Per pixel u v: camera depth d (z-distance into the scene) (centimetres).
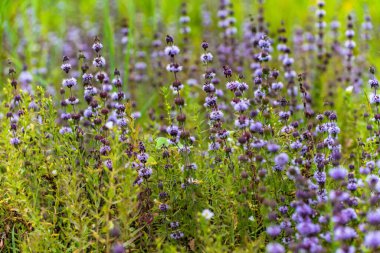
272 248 356
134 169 435
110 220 409
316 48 808
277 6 1145
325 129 481
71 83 498
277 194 449
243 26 962
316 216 410
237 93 478
